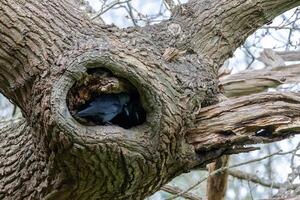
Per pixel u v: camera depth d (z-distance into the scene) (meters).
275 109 2.86
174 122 2.71
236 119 2.87
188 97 2.81
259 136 2.87
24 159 2.98
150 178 2.78
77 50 2.65
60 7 2.85
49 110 2.57
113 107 2.62
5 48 2.74
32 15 2.78
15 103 2.88
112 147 2.59
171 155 2.76
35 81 2.69
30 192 2.94
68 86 2.59
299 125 2.82
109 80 2.62
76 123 2.57
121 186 2.76
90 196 2.81
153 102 2.65
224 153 2.93
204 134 2.87
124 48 2.71
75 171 2.68
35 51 2.72
